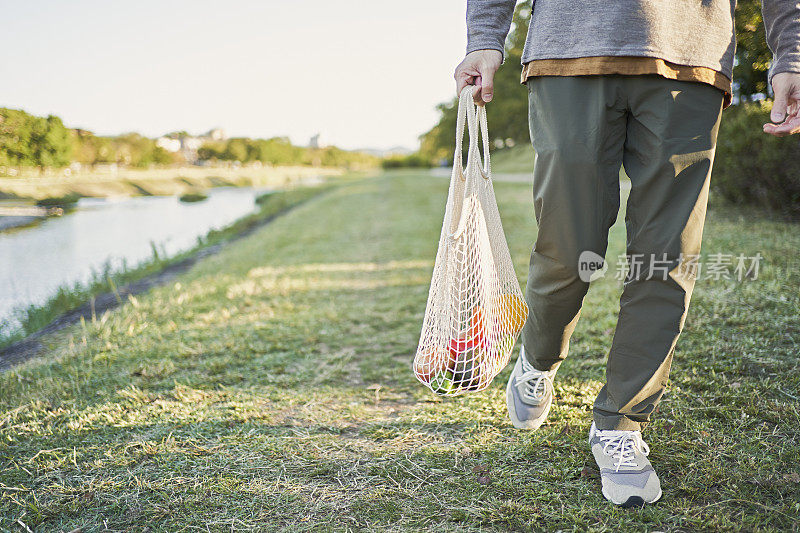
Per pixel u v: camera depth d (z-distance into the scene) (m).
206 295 4.24
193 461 1.74
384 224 8.80
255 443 1.86
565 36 1.35
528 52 1.44
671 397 1.98
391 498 1.53
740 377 2.10
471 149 1.55
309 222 10.27
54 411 2.15
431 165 76.12
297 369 2.62
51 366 2.70
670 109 1.31
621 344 1.44
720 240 4.40
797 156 4.95
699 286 3.26
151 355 2.83
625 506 1.42
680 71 1.30
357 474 1.66
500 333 1.72
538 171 1.43
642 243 1.38
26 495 1.59
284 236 8.26
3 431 1.98
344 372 2.57
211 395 2.31
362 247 6.59
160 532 1.42
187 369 2.64
